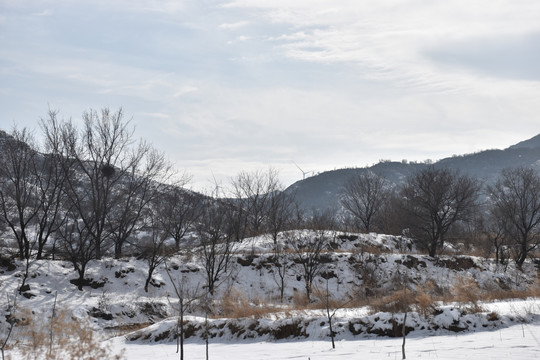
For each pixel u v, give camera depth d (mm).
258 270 44562
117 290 37594
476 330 17328
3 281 34406
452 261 49906
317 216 60500
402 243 58688
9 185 42719
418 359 12359
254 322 20844
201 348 18641
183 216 49844
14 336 14609
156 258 42625
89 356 11883
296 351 15953
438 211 54031
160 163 48156
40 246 40844
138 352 18453
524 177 61125
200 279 41500
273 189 63906
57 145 42531
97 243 42062
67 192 41781
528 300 22875
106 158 43188
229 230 46531
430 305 19016
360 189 73938
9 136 42781
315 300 33562
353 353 14469
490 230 67250
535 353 11883
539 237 60125
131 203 46375
